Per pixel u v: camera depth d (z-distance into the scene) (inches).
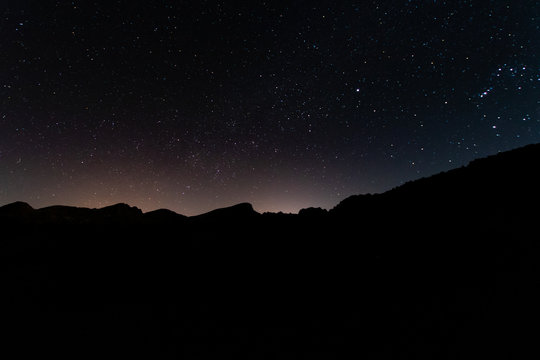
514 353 89.9
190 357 99.3
